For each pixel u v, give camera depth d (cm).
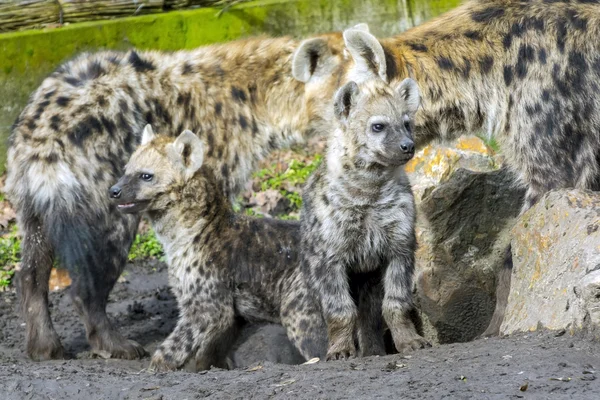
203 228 1315
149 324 1636
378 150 1142
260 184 2084
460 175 1454
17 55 2114
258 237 1321
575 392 868
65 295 1766
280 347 1465
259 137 1539
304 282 1248
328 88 1460
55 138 1414
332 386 962
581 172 1309
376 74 1336
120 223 1440
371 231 1188
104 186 1429
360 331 1277
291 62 1544
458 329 1437
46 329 1437
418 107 1304
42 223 1432
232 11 2195
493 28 1352
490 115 1350
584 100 1302
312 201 1212
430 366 1009
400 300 1189
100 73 1478
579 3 1336
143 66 1509
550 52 1312
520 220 1233
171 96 1498
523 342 1062
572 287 1065
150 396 1020
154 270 1870
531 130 1316
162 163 1312
